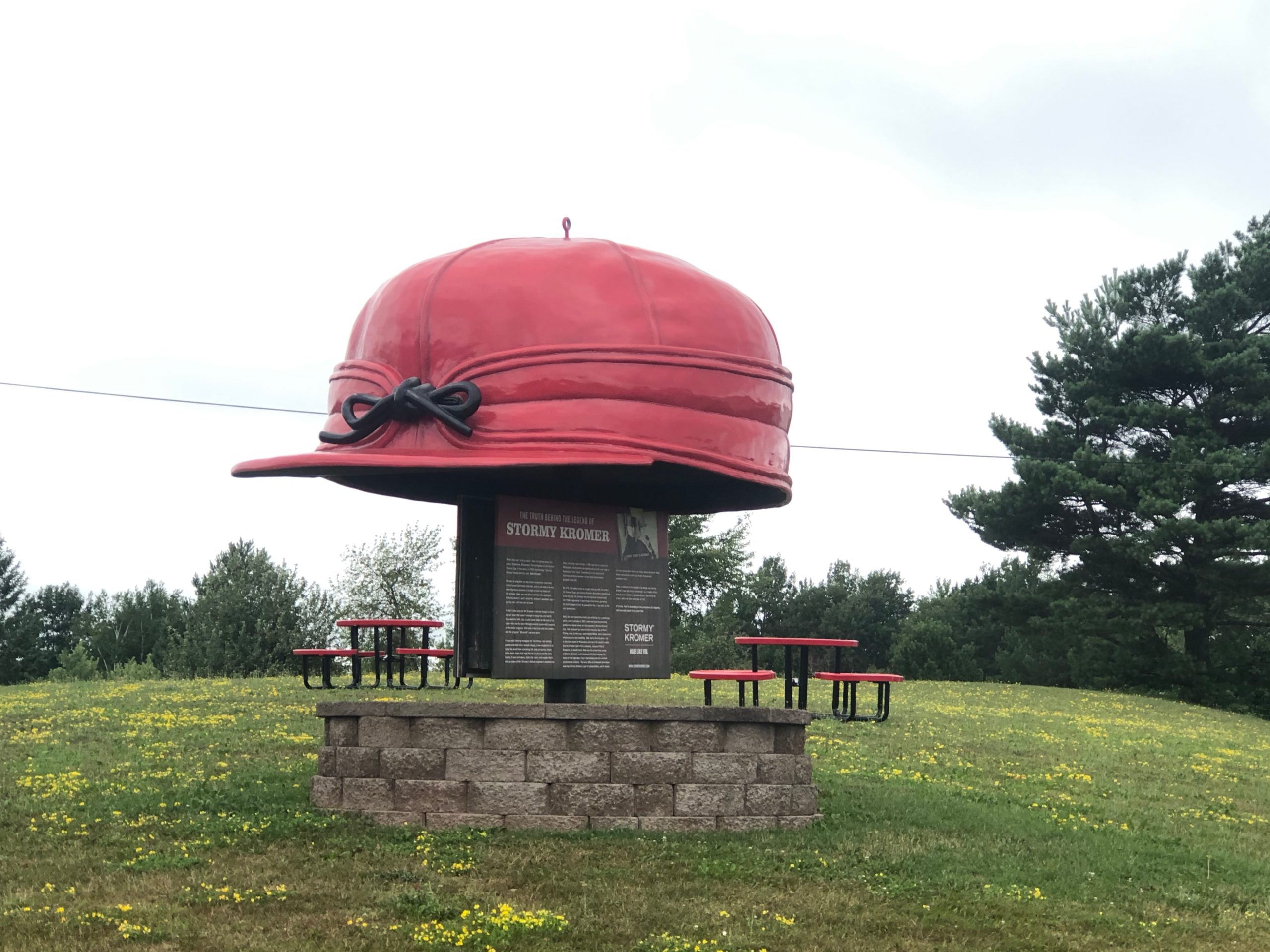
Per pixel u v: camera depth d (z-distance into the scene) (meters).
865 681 17.98
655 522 10.80
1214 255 38.97
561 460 9.00
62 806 9.91
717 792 9.46
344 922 6.99
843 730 16.31
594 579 10.37
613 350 9.25
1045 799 12.34
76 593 76.12
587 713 9.34
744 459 9.66
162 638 61.03
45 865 8.14
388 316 9.82
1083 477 36.22
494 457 9.09
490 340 9.37
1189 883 9.20
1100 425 38.38
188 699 17.64
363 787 9.39
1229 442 38.12
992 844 9.77
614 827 9.22
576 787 9.27
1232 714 28.77
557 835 8.99
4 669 63.75
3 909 7.11
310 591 43.72
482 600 10.15
